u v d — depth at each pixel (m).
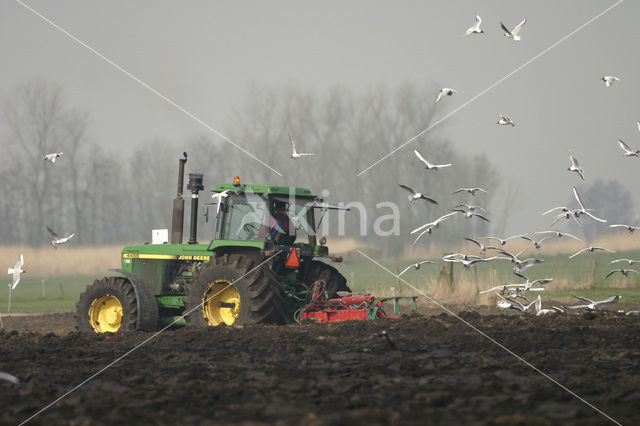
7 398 27.20
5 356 37.94
